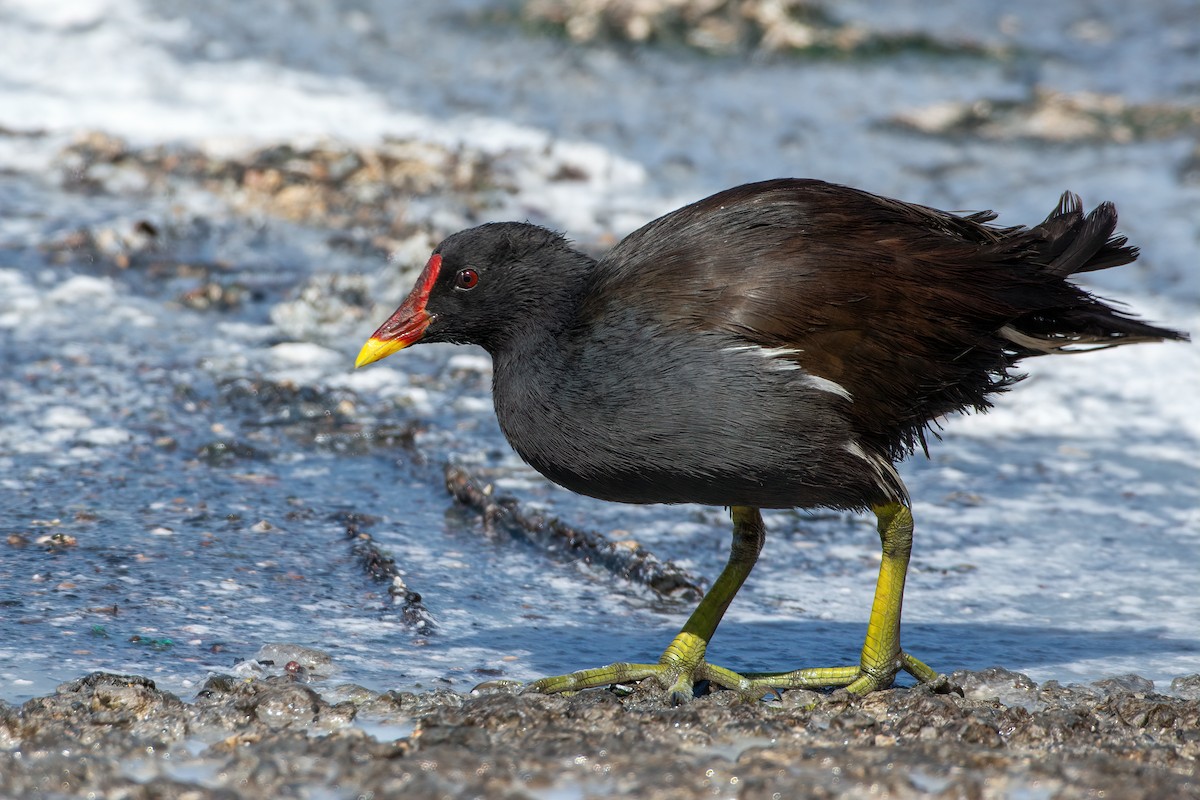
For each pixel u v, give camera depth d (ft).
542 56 83.41
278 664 26.78
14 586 29.55
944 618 31.30
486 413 42.39
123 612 28.76
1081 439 43.14
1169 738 24.27
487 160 64.54
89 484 35.35
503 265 27.07
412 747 22.38
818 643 29.94
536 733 23.25
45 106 65.98
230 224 55.52
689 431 25.17
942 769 22.20
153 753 22.43
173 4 82.74
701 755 22.91
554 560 33.65
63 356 43.39
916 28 90.68
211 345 45.60
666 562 32.68
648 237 26.53
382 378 44.24
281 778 21.27
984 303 26.09
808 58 85.46
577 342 26.04
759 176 67.77
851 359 25.62
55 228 53.42
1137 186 68.03
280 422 40.29
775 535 35.68
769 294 25.23
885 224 26.40
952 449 42.09
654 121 74.69
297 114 68.54
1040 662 28.96
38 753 22.15
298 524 34.12
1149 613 31.68
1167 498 38.78
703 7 88.28
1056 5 100.27
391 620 29.53
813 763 22.26
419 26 86.28
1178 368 48.93
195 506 34.55
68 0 80.02
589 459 25.96
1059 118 78.13
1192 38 93.40
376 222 57.11
